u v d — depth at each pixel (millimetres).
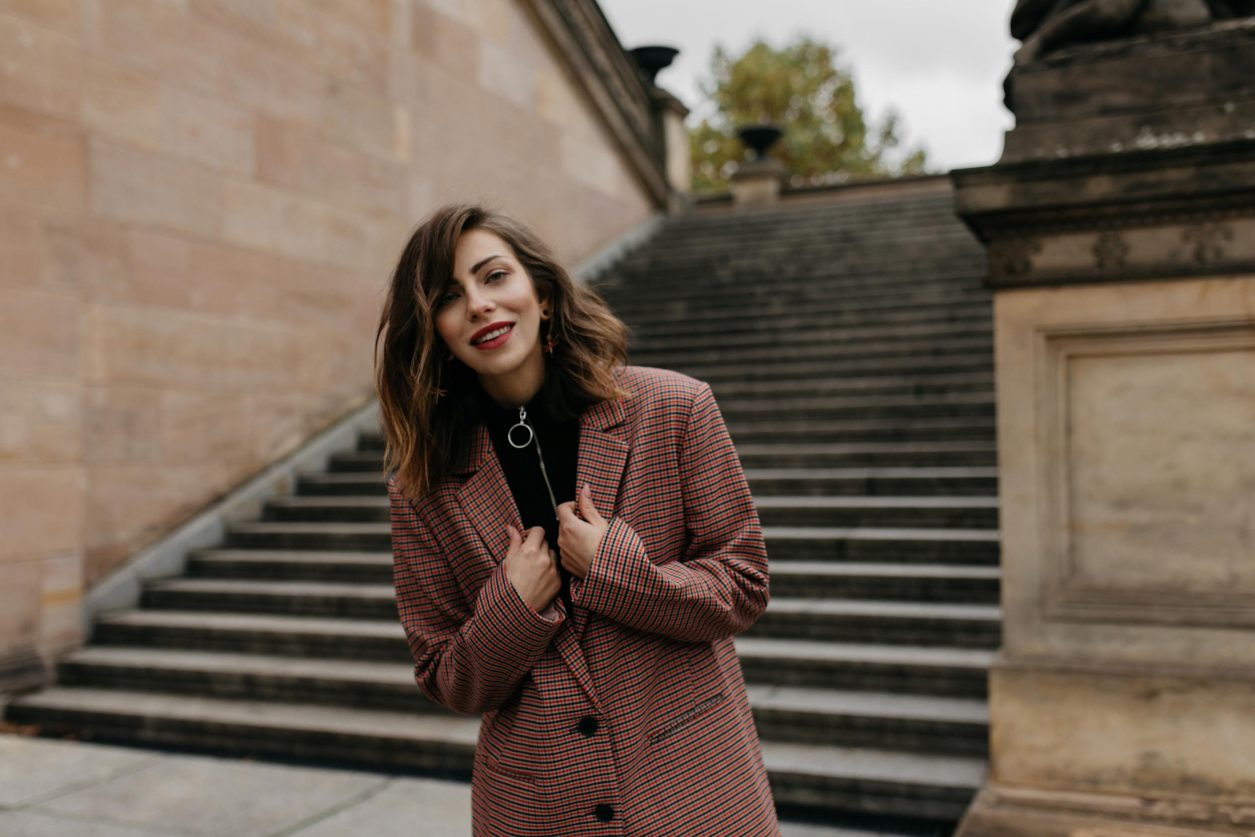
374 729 4957
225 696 5637
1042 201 3562
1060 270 3648
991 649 5066
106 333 6793
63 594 6184
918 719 4430
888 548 5988
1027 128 3699
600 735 1558
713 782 1609
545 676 1577
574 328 1686
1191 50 3539
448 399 1698
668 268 12312
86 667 5973
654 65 15508
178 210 7355
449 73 10352
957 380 7988
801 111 31547
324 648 5852
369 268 9164
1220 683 3400
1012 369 3740
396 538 1744
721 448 1705
